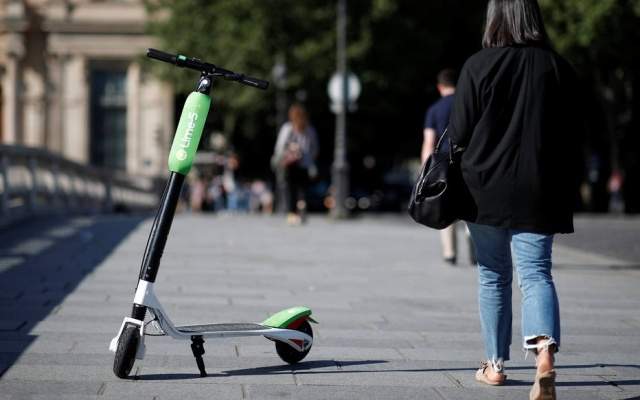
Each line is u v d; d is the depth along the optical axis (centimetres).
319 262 1579
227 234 2103
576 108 690
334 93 3356
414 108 6000
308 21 5069
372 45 5147
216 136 6762
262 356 809
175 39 5484
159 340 868
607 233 2494
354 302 1141
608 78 5088
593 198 5853
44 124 7325
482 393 699
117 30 7269
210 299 1123
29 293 1123
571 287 1336
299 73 5062
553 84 679
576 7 4588
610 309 1133
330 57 5069
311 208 6262
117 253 1591
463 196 695
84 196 3456
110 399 652
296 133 2473
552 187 672
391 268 1521
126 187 4719
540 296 663
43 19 7300
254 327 761
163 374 732
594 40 4612
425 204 691
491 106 677
